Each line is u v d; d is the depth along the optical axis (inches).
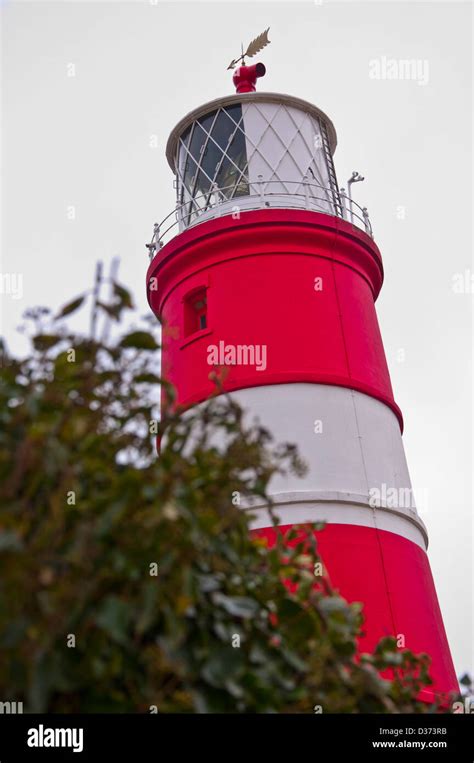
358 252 727.7
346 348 660.7
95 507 181.9
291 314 658.2
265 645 216.7
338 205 748.6
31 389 209.3
